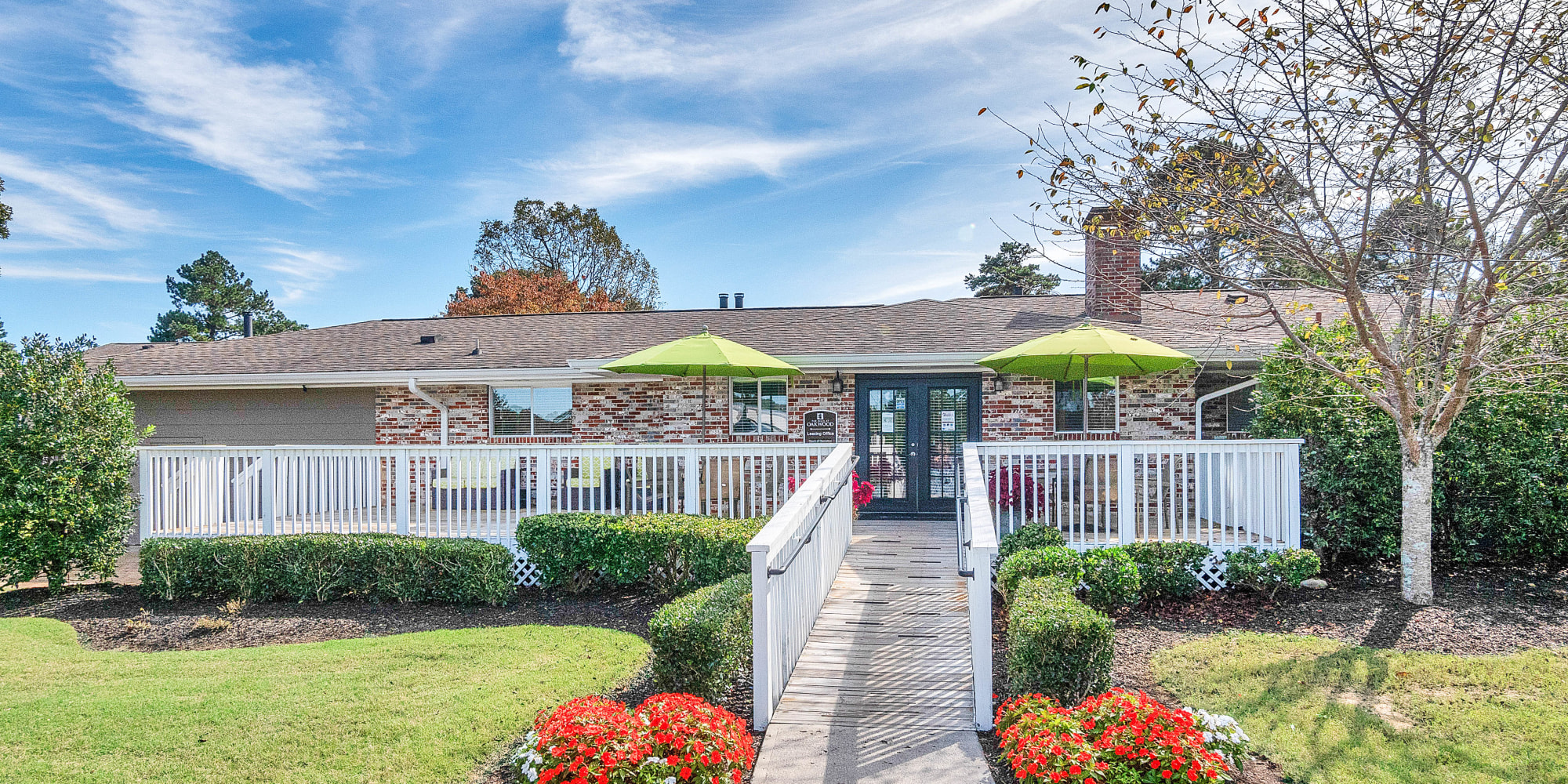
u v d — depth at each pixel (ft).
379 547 28.45
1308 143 20.85
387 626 25.71
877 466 41.60
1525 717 15.75
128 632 25.75
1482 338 21.67
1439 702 16.67
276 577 28.96
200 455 32.71
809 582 21.77
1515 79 19.12
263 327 201.77
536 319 55.36
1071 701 15.85
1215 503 34.09
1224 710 16.69
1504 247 20.68
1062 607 17.29
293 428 46.96
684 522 27.84
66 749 15.69
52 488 29.81
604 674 19.76
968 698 17.69
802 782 13.88
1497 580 25.39
